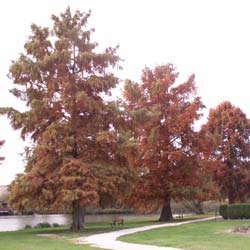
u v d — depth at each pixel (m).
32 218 59.22
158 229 28.48
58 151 30.14
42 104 29.89
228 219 37.06
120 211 62.03
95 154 31.20
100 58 31.47
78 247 19.53
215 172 50.88
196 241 20.88
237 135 52.59
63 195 28.27
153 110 36.69
